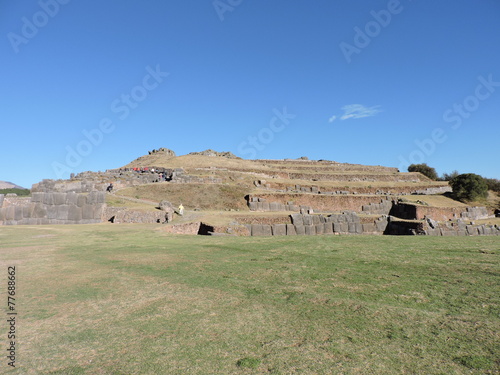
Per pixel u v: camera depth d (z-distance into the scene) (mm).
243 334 5430
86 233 20047
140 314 6426
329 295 7395
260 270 10039
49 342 5230
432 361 4453
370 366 4336
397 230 32875
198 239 18094
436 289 7652
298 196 47562
